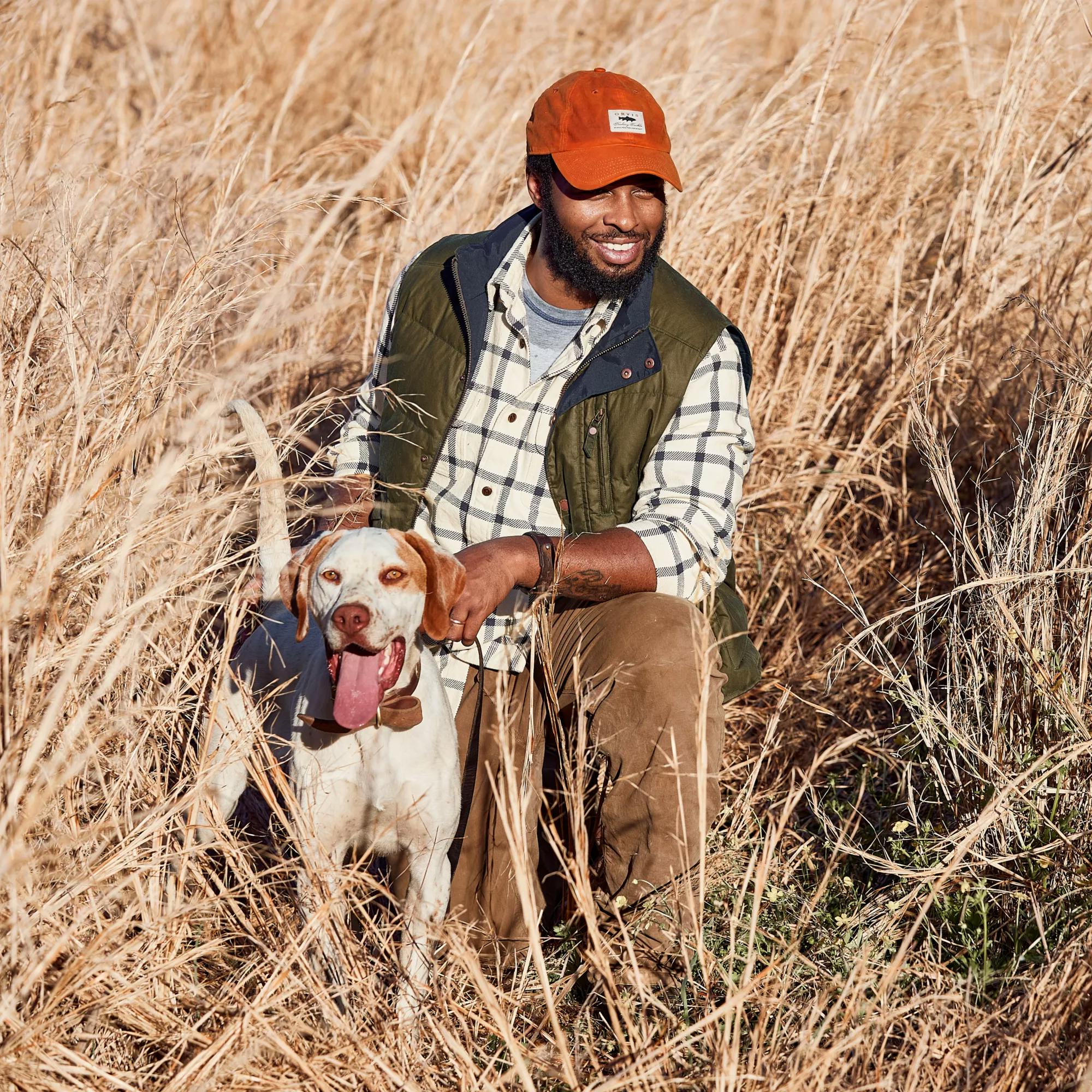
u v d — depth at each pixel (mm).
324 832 3494
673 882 3426
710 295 5820
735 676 3932
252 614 3895
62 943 2838
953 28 7863
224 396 3857
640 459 3918
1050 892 3512
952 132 6484
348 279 5902
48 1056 2742
